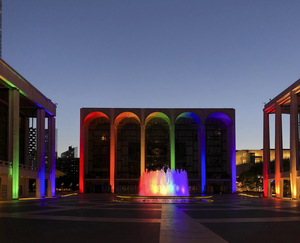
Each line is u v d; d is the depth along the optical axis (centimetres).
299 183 4966
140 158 7769
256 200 4262
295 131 5072
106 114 7581
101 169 8006
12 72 4325
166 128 8212
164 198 3659
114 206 2811
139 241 1073
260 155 11088
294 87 5059
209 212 2178
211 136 8169
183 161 8081
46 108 5794
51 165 6188
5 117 5519
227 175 7962
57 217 1814
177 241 1073
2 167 4156
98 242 1055
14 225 1466
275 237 1146
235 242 1057
